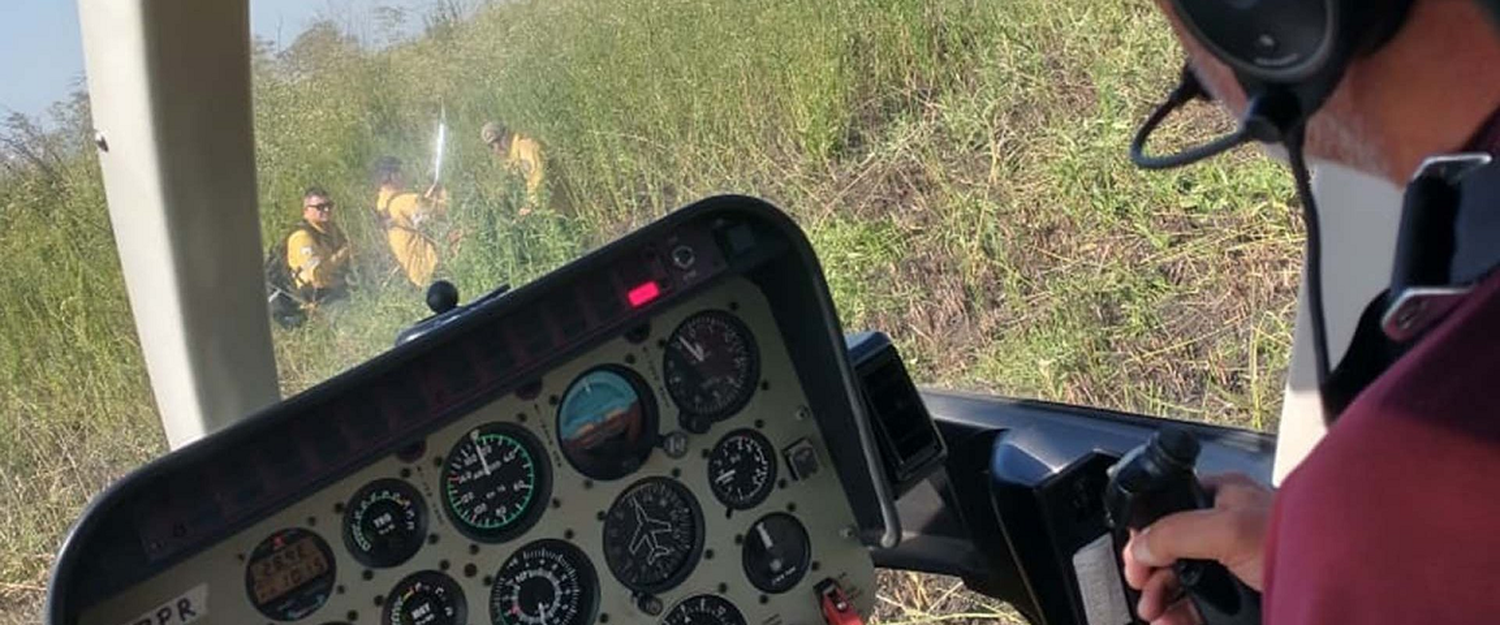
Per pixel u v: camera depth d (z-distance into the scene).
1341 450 0.83
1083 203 5.44
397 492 2.02
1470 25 0.82
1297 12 0.88
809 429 2.26
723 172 7.32
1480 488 0.78
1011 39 7.02
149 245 1.99
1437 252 0.86
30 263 8.11
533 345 2.02
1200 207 5.19
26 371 7.50
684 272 2.09
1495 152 0.83
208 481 1.84
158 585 1.87
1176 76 5.79
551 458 2.12
